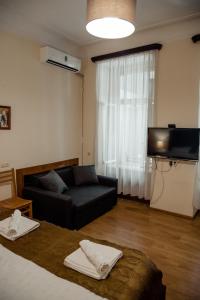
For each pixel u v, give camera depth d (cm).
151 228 322
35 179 348
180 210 364
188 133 342
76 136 464
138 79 393
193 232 312
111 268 148
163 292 168
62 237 186
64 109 429
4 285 128
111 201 387
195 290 200
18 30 336
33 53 361
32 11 318
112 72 419
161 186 379
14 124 341
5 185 333
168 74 366
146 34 380
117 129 421
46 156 399
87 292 124
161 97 374
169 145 359
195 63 342
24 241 178
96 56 432
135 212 379
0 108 318
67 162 441
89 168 418
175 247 272
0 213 234
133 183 416
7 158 335
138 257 163
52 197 306
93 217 342
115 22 215
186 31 345
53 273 143
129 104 405
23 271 137
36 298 118
